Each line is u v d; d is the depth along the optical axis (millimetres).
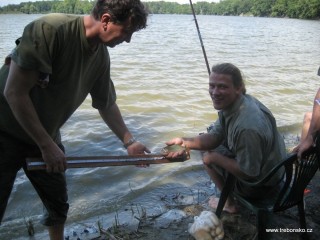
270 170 2787
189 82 9547
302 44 22719
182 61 13406
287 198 2842
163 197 3873
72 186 4105
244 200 2977
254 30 37875
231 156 3061
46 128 2361
